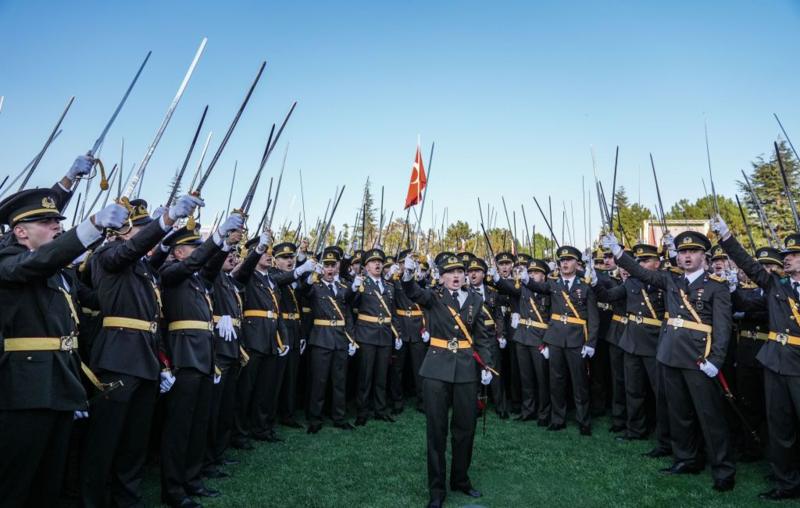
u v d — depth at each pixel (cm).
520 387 923
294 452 649
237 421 662
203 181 409
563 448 690
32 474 330
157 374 446
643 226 1465
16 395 318
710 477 586
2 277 315
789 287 552
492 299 970
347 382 955
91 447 410
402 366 912
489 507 500
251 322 690
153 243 395
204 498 500
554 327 795
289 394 789
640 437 734
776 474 534
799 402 520
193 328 504
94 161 394
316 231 1005
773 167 1055
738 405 674
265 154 498
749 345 660
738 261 568
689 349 584
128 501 443
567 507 504
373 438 718
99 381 417
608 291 749
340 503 496
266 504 489
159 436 621
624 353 755
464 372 528
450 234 1379
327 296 797
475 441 720
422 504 500
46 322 339
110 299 431
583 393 771
